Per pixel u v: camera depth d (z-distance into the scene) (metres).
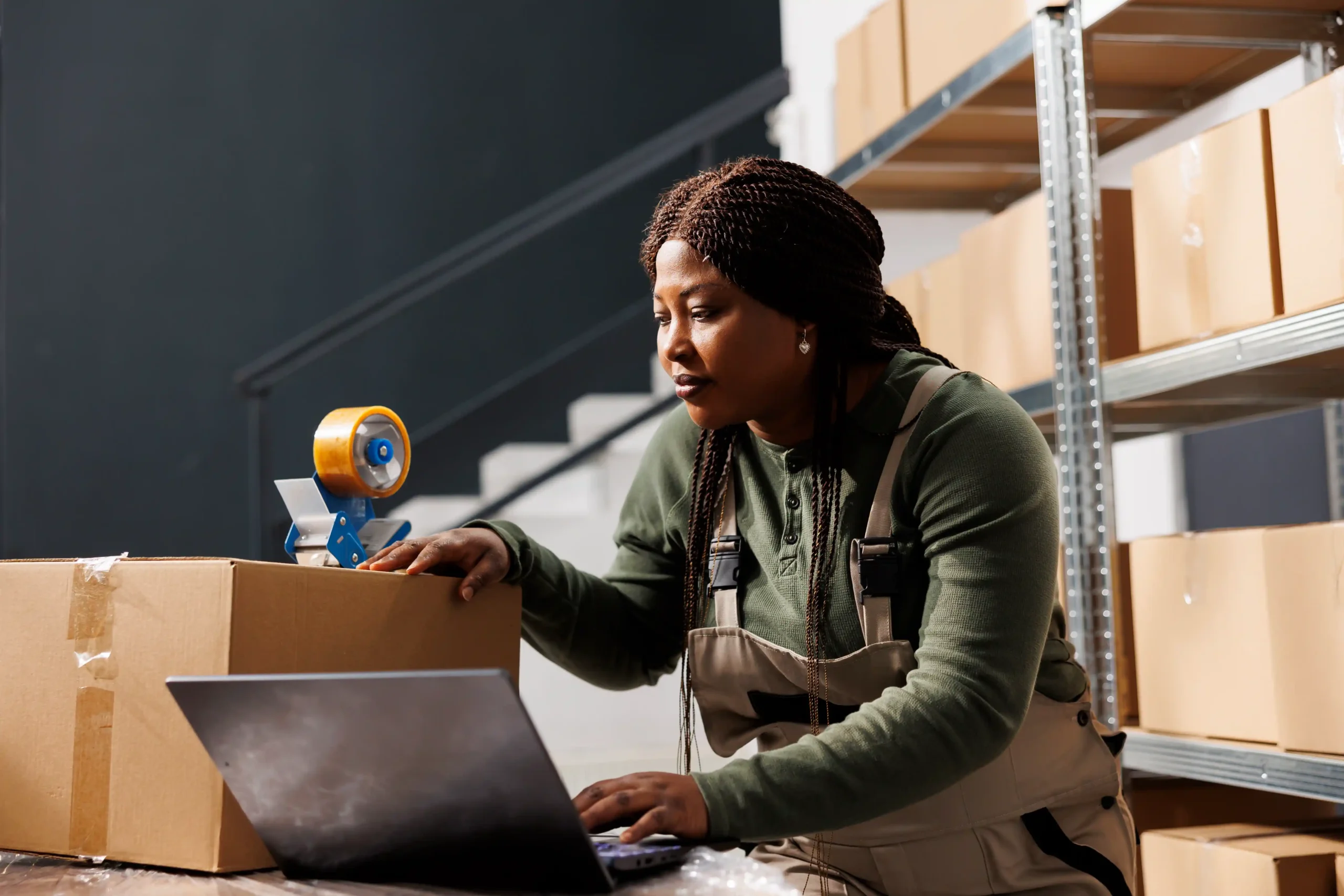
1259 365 1.34
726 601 1.08
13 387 4.12
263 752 0.70
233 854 0.78
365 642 0.87
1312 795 1.25
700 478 1.13
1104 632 1.58
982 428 0.94
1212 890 1.33
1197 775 1.42
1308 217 1.28
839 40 2.38
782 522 1.07
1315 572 1.27
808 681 1.01
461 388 4.46
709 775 0.77
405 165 4.45
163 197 4.27
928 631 0.89
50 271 4.18
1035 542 0.90
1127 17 1.60
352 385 4.39
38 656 0.86
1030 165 2.22
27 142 4.20
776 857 1.11
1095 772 1.07
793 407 1.02
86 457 4.15
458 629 0.96
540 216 3.47
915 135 2.03
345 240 4.38
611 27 4.64
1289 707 1.30
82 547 4.12
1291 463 2.09
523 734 0.59
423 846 0.71
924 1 2.01
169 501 4.20
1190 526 2.37
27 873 0.80
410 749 0.64
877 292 1.02
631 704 3.07
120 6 4.29
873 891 1.04
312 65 4.42
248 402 4.28
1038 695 1.05
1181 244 1.48
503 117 4.54
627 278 4.62
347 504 0.99
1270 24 1.62
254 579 0.79
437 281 3.65
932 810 1.01
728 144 4.66
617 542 1.26
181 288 4.26
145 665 0.81
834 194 1.00
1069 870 1.03
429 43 4.50
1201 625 1.45
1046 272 1.72
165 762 0.80
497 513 3.46
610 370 3.51
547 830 0.65
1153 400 1.63
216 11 4.36
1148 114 1.93
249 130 4.35
